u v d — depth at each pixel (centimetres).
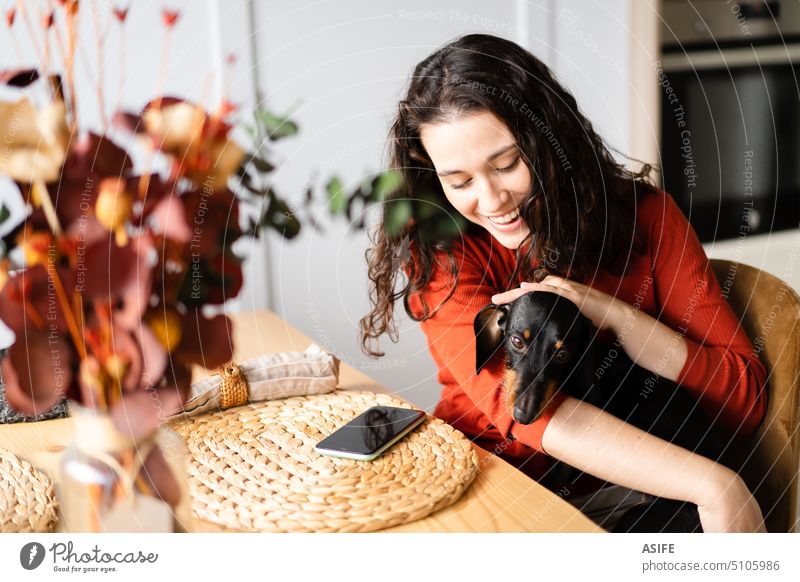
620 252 117
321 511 77
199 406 101
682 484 92
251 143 99
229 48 169
